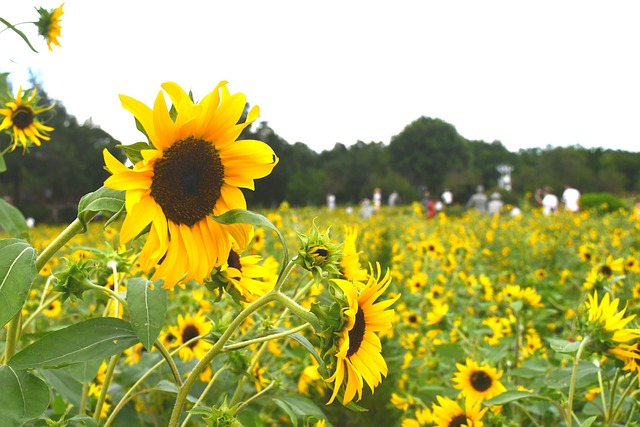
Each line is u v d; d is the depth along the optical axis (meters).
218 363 2.85
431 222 17.08
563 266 10.23
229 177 1.73
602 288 3.82
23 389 1.53
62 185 47.88
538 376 3.19
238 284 1.82
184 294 4.01
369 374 1.62
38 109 3.49
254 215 1.58
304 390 3.64
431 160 78.62
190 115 1.57
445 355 3.94
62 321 4.38
